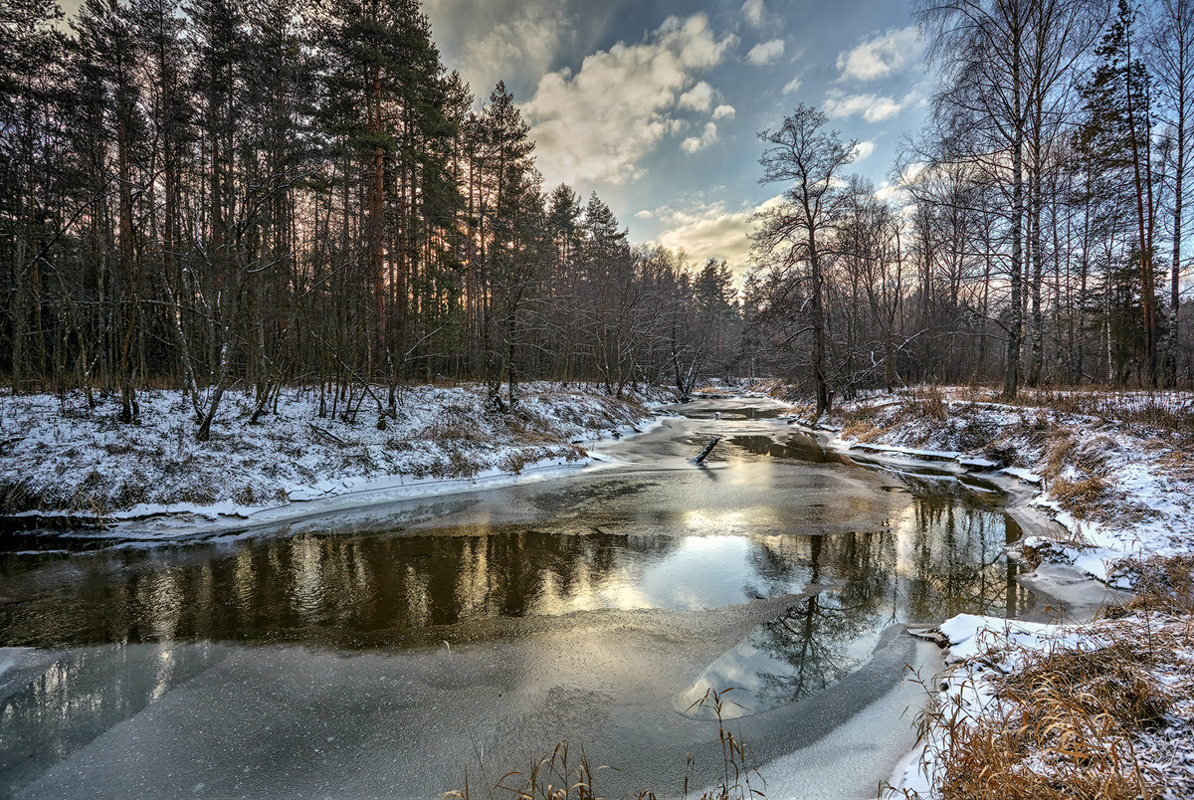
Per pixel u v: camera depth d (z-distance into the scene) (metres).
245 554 8.02
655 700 4.23
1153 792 2.46
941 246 26.06
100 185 12.14
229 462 10.86
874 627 5.51
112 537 8.63
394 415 15.10
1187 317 27.23
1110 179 16.64
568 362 33.72
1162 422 10.43
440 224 22.66
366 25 17.00
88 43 16.45
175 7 17.00
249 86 16.67
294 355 15.28
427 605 6.16
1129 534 7.20
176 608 6.11
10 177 15.12
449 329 21.84
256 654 5.04
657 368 42.62
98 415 11.03
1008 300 20.25
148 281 12.26
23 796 3.29
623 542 8.53
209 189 16.66
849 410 23.22
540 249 28.17
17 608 6.11
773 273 25.31
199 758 3.63
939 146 16.52
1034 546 7.51
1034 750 3.06
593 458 16.77
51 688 4.50
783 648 5.08
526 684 4.49
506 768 3.47
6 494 8.95
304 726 3.96
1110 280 21.45
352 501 11.17
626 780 3.32
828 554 7.89
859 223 27.34
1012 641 4.50
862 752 3.56
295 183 15.21
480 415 17.95
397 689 4.43
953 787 2.86
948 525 9.30
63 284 11.55
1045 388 16.03
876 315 29.19
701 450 18.72
